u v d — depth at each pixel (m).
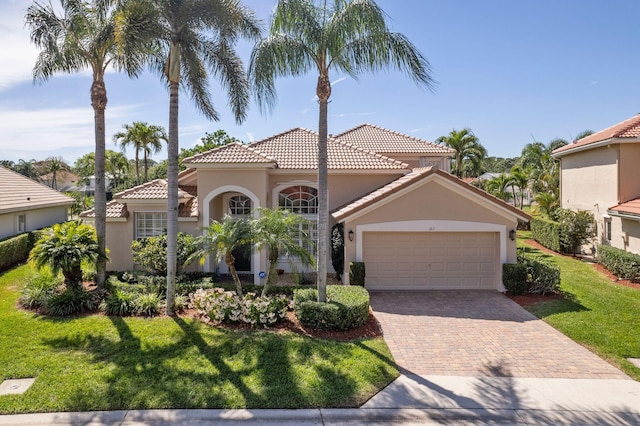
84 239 13.97
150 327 11.30
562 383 8.79
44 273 13.79
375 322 12.59
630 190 20.38
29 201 26.39
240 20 13.05
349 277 15.90
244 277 18.73
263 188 17.77
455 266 16.73
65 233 13.99
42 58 14.61
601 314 13.15
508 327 12.31
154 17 12.42
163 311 12.81
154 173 53.62
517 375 9.17
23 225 25.80
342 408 7.65
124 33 12.14
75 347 10.04
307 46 12.06
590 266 20.30
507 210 16.06
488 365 9.70
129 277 15.83
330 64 12.37
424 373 9.23
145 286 14.46
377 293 16.16
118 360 9.34
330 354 9.78
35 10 13.48
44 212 28.84
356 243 16.19
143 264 16.23
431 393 8.30
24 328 11.19
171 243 12.66
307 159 20.23
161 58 15.22
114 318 12.09
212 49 14.00
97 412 7.42
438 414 7.54
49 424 7.09
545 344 10.98
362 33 11.74
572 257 23.00
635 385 8.72
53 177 74.19
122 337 10.61
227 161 17.23
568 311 13.48
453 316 13.32
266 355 9.62
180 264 16.48
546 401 8.02
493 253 16.73
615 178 20.69
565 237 23.53
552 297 15.15
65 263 12.83
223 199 19.56
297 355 9.66
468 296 15.66
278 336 10.80
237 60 14.46
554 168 39.25
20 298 14.09
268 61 12.09
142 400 7.73
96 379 8.48
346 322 11.46
